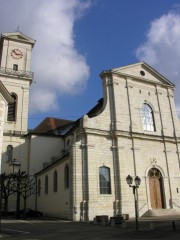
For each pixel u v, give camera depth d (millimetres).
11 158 40844
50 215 33688
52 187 34062
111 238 14109
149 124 33875
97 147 29234
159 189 31703
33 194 40312
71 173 27516
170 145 34125
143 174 30828
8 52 46188
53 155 42781
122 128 31219
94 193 27281
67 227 20766
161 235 14453
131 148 31141
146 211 29344
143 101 34312
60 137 44219
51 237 15352
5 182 36531
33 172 41062
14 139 41906
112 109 31828
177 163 33938
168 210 30078
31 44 48281
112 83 32844
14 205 38906
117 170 29469
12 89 44562
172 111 36062
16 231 18328
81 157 28297
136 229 17938
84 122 29359
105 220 23219
